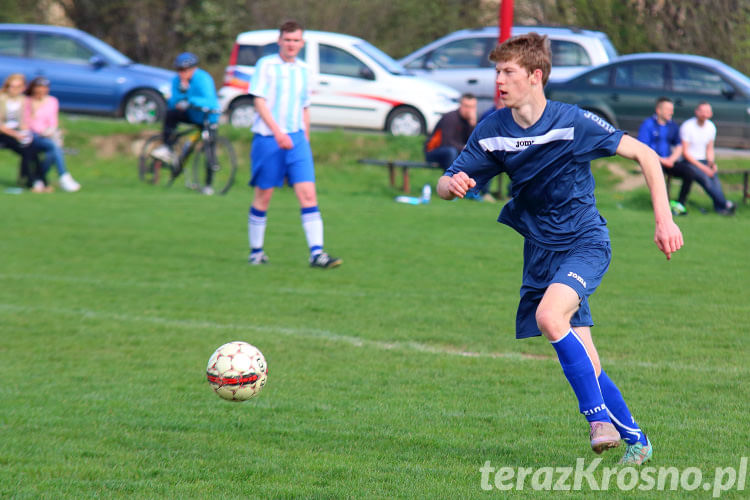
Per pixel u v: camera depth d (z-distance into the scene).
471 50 58.22
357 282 26.12
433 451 12.48
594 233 11.84
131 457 12.24
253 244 29.06
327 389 15.84
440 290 25.05
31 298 23.86
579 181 11.74
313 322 21.19
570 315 11.44
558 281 11.36
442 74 58.09
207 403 14.98
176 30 89.06
